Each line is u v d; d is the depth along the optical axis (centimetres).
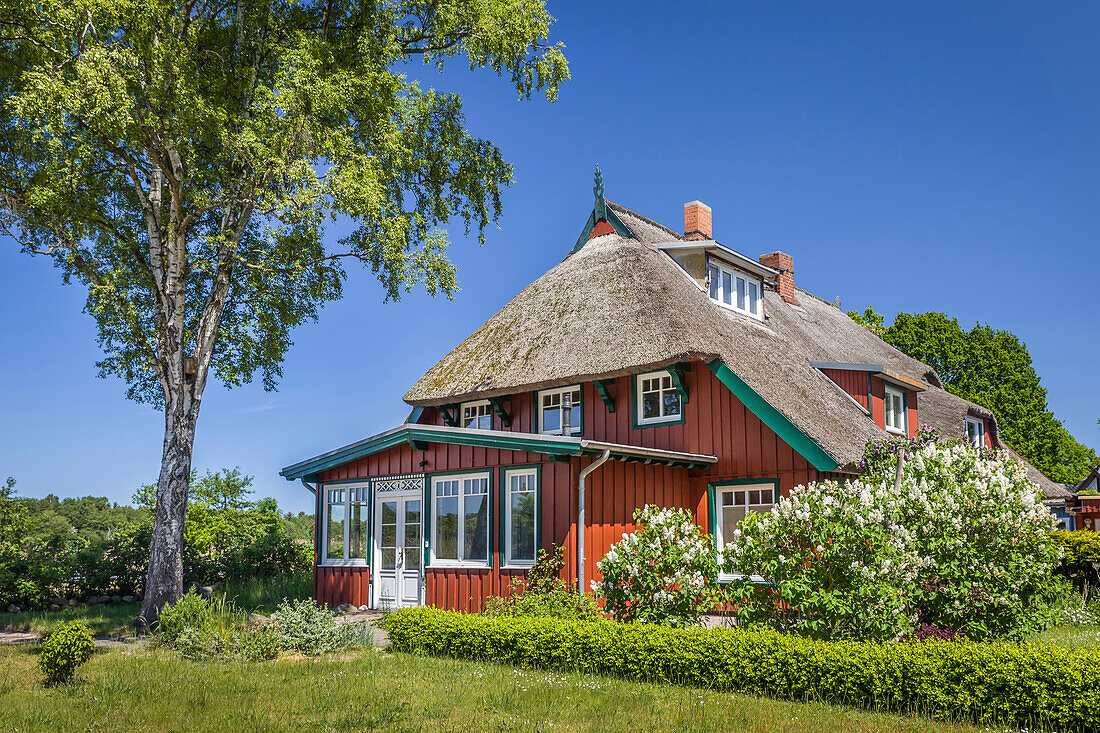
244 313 1855
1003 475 1073
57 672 991
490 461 1530
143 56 1380
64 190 1492
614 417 1766
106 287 1531
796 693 858
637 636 977
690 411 1652
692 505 1628
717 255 2103
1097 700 696
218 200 1559
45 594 1895
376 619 1520
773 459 1519
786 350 1994
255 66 1641
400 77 1636
